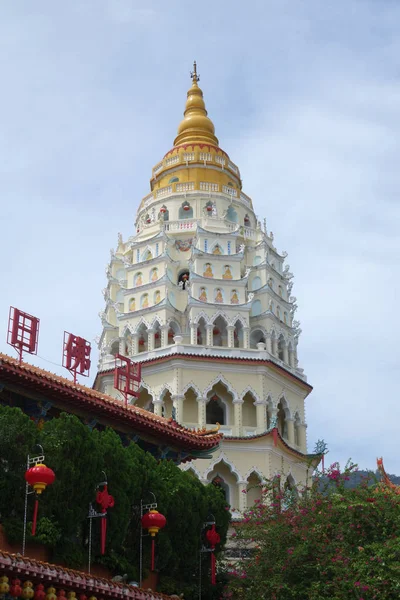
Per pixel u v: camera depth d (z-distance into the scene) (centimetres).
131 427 4734
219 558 5106
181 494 4688
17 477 3797
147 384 7925
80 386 4578
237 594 4847
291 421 8206
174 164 9350
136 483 4378
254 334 8512
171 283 8444
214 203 9000
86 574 3709
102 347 8700
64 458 3941
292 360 8650
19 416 3878
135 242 8819
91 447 4081
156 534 4494
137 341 8325
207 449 5112
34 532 3697
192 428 7688
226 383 7881
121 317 8456
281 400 8212
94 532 4141
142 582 4400
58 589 3569
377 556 4312
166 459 4978
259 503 5503
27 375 4078
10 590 3369
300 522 4862
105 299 8962
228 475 7544
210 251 8581
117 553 4306
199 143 9500
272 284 8769
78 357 5162
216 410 8038
